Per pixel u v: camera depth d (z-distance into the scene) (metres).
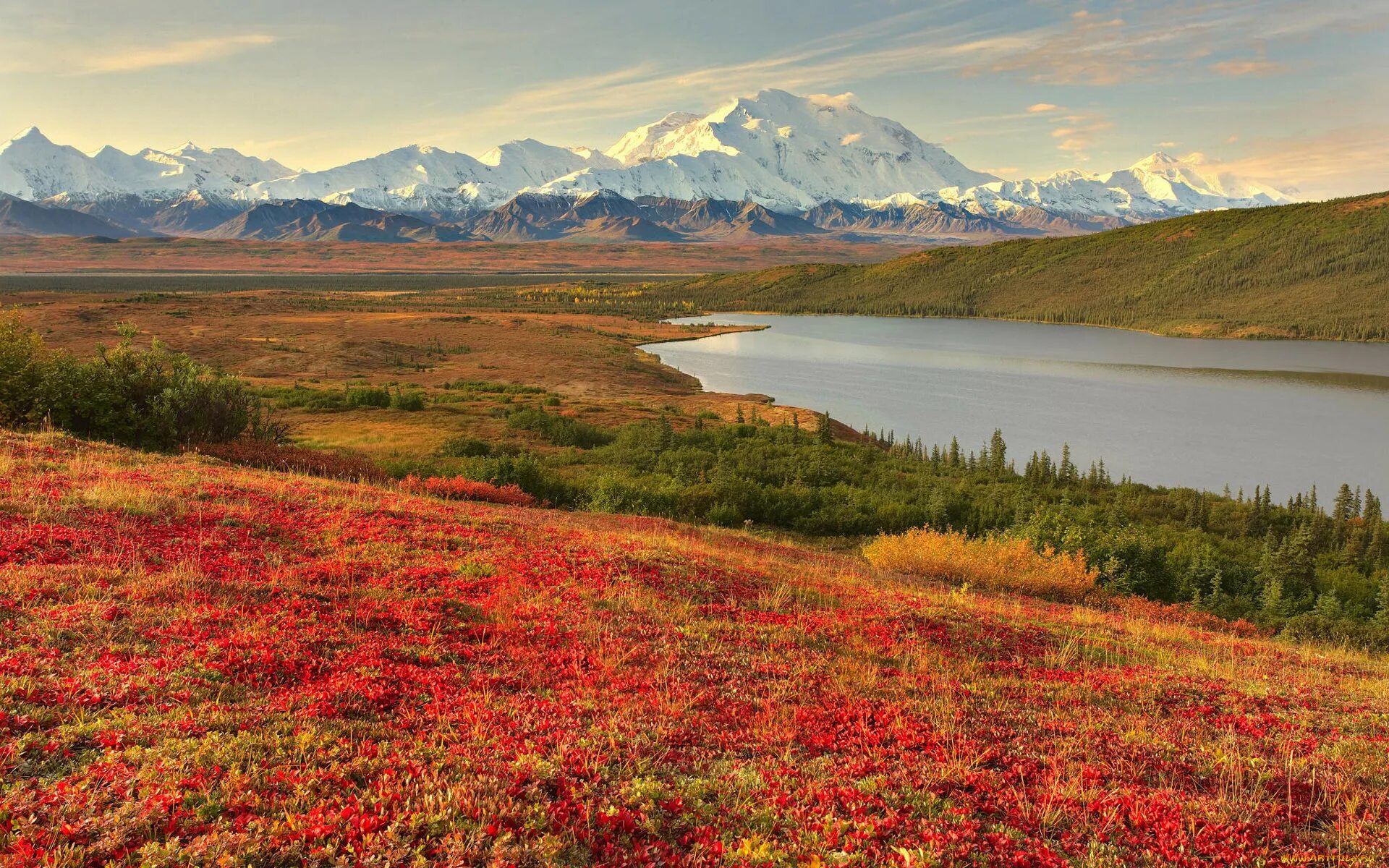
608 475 48.34
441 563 16.17
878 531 44.00
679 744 9.09
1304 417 128.12
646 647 12.65
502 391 112.62
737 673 11.90
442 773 7.55
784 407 112.94
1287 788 9.07
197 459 28.03
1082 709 11.88
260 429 40.38
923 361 186.00
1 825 5.90
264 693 9.12
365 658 10.48
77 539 14.13
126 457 24.56
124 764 6.98
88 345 134.88
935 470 72.88
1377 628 31.02
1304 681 15.33
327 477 32.91
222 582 12.91
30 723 7.50
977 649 15.41
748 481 47.94
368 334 170.88
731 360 179.00
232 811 6.52
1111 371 174.25
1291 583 41.00
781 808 7.65
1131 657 16.55
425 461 52.88
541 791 7.36
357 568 15.17
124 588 11.82
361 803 6.73
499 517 23.30
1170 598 35.03
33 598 10.88
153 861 5.68
